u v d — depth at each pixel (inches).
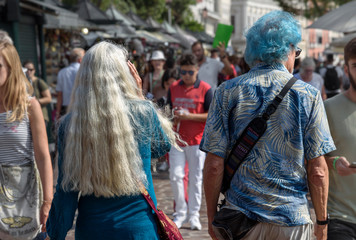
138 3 1523.1
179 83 239.8
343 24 297.4
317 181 107.2
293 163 106.0
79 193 109.2
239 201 108.0
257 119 106.1
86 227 108.1
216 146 109.8
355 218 123.7
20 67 133.3
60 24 534.6
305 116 105.2
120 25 741.3
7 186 133.0
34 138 134.2
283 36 108.4
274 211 105.7
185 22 1914.4
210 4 2783.0
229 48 1182.9
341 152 125.0
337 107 126.0
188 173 250.5
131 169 106.7
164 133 113.2
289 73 109.6
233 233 108.4
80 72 110.6
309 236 109.0
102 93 107.2
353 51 122.8
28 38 487.8
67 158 107.0
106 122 105.9
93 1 1071.0
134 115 109.0
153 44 991.0
